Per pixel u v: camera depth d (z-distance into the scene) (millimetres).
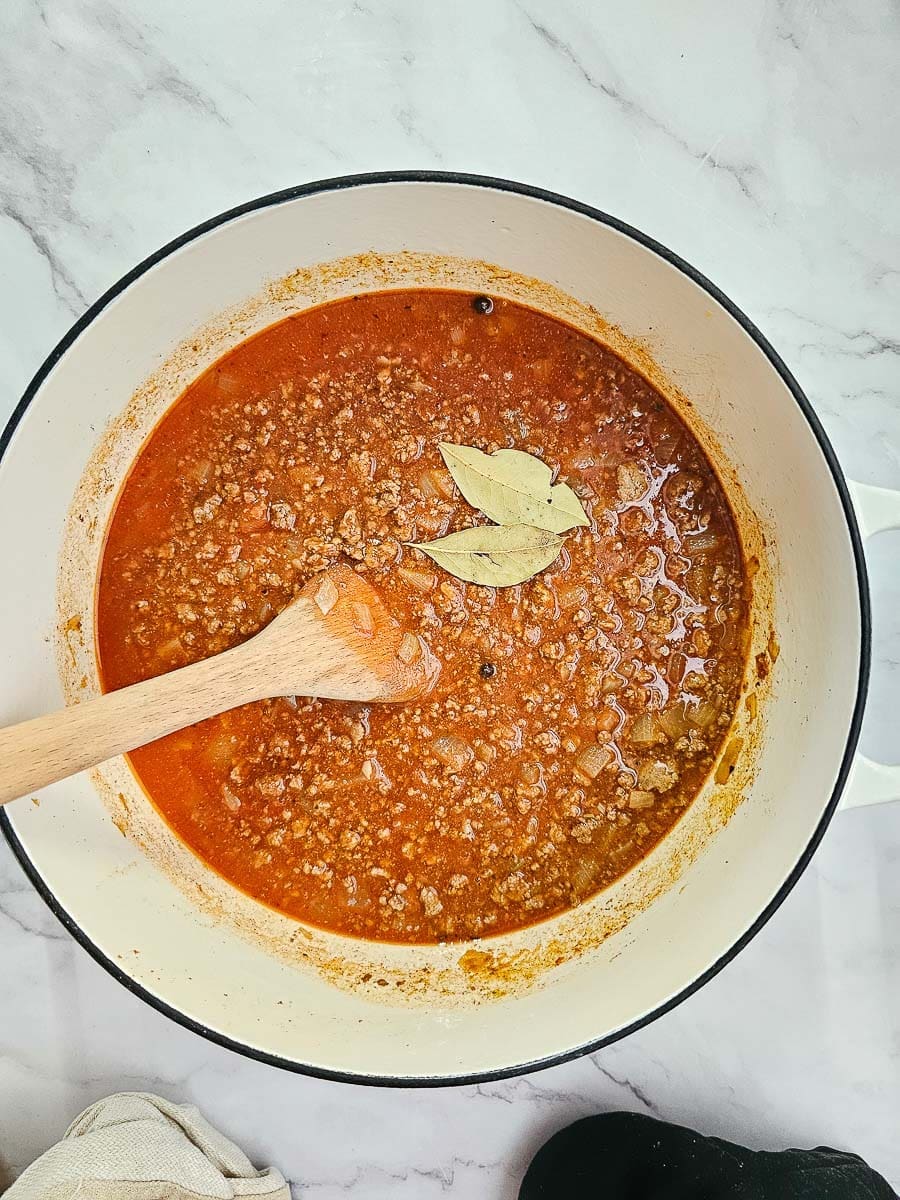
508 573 325
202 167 332
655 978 319
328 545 328
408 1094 358
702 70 334
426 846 333
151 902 330
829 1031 354
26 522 312
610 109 333
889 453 339
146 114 333
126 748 277
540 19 331
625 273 312
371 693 313
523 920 334
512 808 333
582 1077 359
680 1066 357
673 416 334
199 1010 319
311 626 307
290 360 333
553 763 333
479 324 333
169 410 334
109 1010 352
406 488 331
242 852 335
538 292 328
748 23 334
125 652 335
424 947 335
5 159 334
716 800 334
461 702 331
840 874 354
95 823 328
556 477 332
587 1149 342
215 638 331
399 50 331
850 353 339
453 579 331
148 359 325
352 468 330
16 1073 348
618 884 334
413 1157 356
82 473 327
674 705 336
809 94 335
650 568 333
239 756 336
